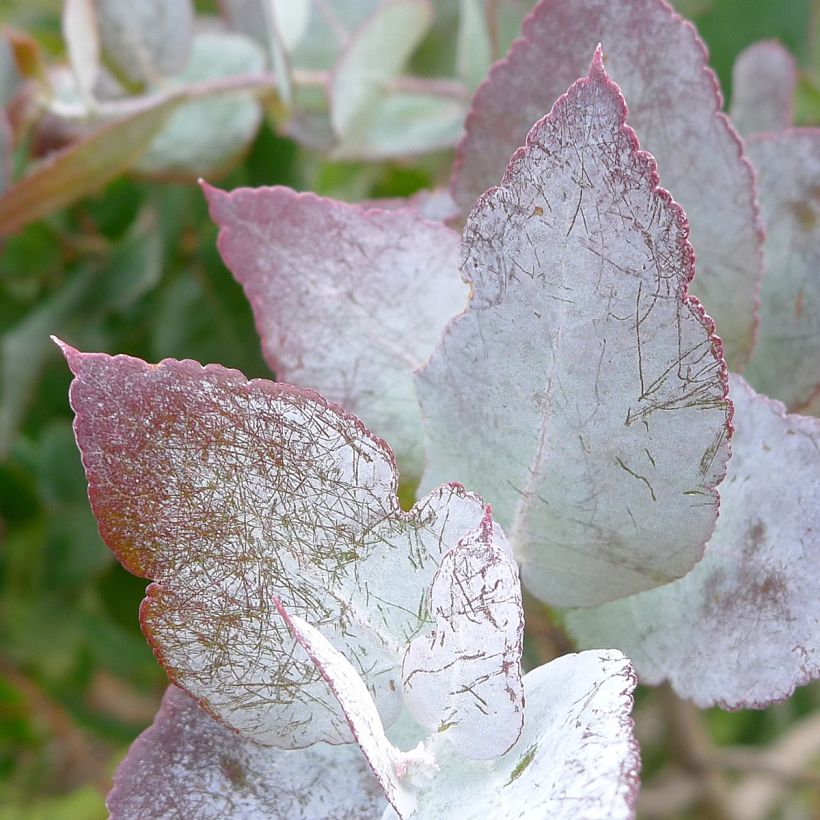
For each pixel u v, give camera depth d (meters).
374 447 0.12
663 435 0.12
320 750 0.13
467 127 0.15
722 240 0.14
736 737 0.40
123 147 0.21
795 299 0.16
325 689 0.12
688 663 0.13
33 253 0.27
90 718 0.34
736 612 0.13
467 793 0.11
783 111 0.19
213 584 0.12
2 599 0.31
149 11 0.23
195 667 0.12
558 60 0.14
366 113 0.23
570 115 0.11
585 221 0.11
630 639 0.14
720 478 0.12
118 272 0.27
